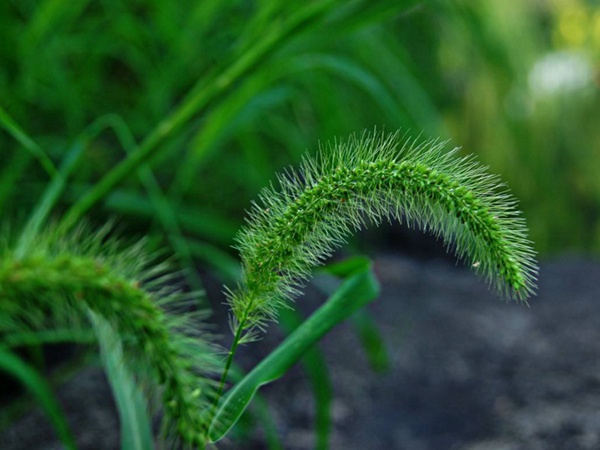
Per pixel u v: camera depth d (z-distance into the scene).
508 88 1.13
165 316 0.27
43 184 0.68
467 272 1.19
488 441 0.68
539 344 0.88
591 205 1.62
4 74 0.69
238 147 0.85
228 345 0.75
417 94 0.81
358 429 0.70
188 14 0.79
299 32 0.48
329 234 0.29
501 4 1.03
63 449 0.58
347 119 0.80
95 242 0.27
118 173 0.48
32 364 0.66
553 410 0.72
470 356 0.84
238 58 0.51
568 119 1.59
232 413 0.31
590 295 1.07
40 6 0.69
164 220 0.57
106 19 0.75
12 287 0.24
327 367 0.79
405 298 0.99
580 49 1.80
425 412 0.73
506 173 1.47
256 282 0.29
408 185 0.28
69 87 0.70
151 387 0.28
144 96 0.77
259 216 0.30
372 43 0.82
